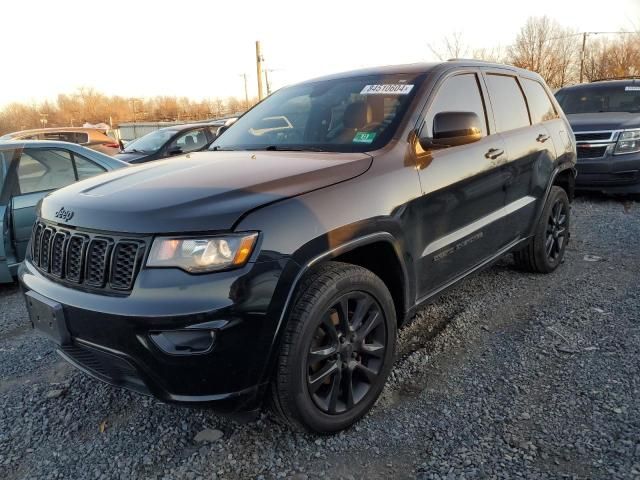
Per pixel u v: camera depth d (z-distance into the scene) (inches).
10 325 170.2
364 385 107.8
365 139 121.3
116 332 86.1
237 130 152.3
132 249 87.7
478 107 148.5
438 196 122.1
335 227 96.3
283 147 130.6
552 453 93.8
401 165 114.7
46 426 111.6
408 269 114.6
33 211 203.0
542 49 1291.8
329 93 144.8
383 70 147.3
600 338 136.5
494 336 141.8
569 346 133.2
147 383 87.7
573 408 106.7
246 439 103.3
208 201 90.3
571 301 162.4
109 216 91.8
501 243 155.7
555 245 191.5
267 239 87.5
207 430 106.9
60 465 98.7
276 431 105.2
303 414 95.3
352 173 105.5
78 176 228.8
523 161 161.2
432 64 144.1
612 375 118.1
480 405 110.0
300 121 139.3
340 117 132.5
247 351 86.5
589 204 312.7
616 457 91.4
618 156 299.1
